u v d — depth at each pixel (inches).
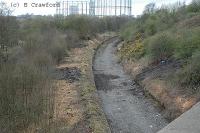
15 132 538.3
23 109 595.5
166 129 470.3
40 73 795.4
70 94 770.2
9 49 1053.8
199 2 1513.3
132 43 1526.8
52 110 618.8
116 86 914.1
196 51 771.4
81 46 1706.4
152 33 1425.9
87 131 547.8
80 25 2105.1
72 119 607.8
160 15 1680.6
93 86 877.8
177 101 657.0
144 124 615.2
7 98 621.9
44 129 520.7
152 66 965.8
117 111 692.1
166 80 782.5
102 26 2891.2
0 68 773.3
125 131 585.6
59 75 951.6
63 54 1295.5
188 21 1242.0
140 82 897.5
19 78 723.4
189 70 700.7
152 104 725.3
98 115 629.0
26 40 1198.9
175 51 919.7
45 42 1261.1
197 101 608.1
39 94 670.5
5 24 1077.8
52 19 2140.7
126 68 1152.8
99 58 1455.5
